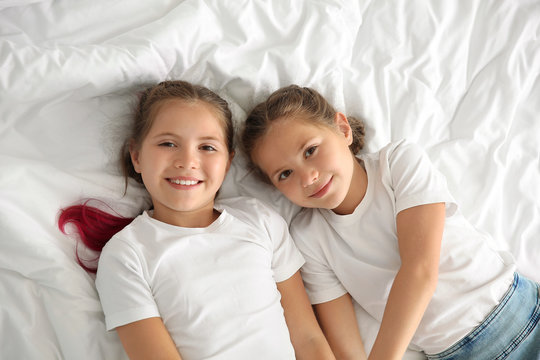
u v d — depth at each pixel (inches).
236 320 36.1
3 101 36.7
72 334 35.6
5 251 36.4
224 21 43.3
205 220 40.4
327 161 39.0
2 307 36.2
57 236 38.0
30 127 38.3
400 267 38.9
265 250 40.1
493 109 49.3
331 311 43.1
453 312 40.1
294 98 40.6
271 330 36.8
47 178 38.4
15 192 36.9
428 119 49.1
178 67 42.0
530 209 48.4
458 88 49.7
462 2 49.9
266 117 40.4
